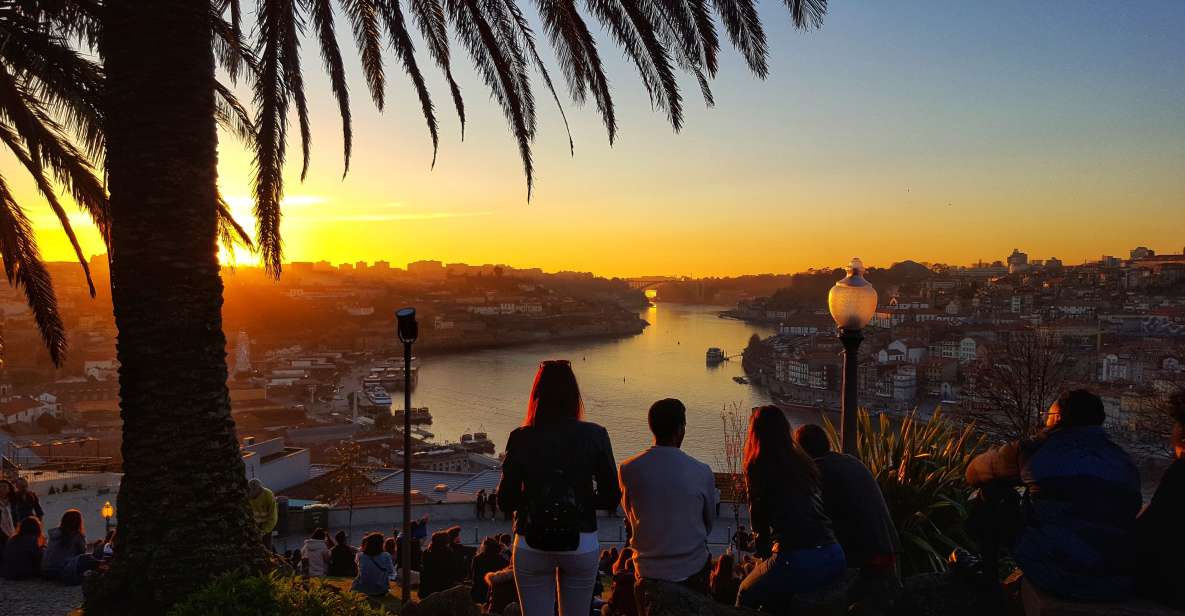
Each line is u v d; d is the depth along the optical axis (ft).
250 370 641.81
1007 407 66.74
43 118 32.68
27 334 603.67
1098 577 13.32
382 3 26.00
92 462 140.77
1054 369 74.64
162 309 21.04
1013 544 14.76
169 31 21.17
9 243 33.06
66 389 497.87
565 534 14.78
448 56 28.25
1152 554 13.33
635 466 16.75
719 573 23.40
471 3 25.38
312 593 18.52
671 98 24.49
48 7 28.68
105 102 21.50
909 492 26.22
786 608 16.38
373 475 167.22
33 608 29.73
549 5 24.76
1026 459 14.37
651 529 16.48
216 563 20.70
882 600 16.35
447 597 22.67
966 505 26.30
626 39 24.88
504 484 15.42
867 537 16.93
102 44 21.57
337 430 413.59
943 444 29.14
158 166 21.08
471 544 80.28
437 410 542.16
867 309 23.76
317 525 88.02
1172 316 522.06
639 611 16.22
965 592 15.89
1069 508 13.60
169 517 20.75
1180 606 13.07
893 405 461.78
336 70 26.94
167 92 21.17
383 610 19.77
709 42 23.58
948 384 476.95
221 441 21.66
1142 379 293.02
